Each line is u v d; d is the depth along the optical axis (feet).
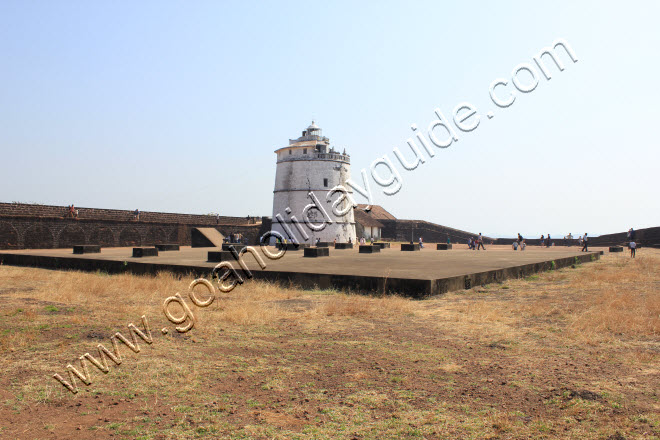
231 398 14.83
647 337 21.59
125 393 15.23
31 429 12.59
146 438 12.06
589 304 30.32
